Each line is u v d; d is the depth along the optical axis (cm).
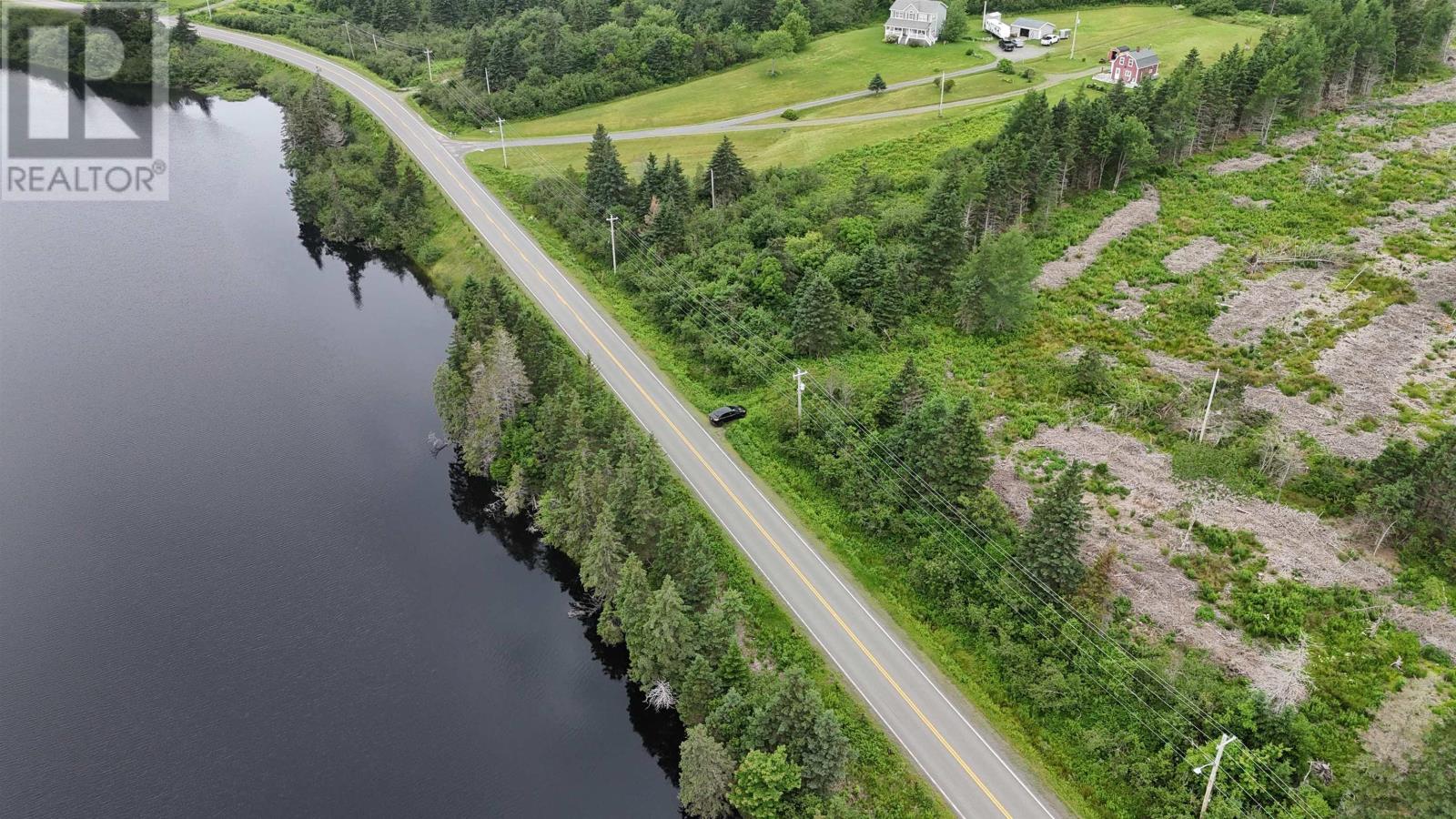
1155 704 6600
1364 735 6306
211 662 8031
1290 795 5894
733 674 6888
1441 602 7138
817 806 6072
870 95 18250
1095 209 13212
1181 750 6338
